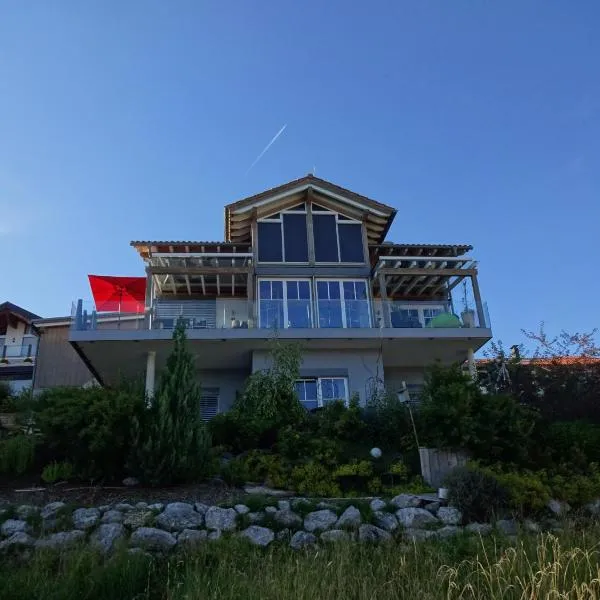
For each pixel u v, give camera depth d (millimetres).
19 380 33594
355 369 19094
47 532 8195
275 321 18203
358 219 22719
